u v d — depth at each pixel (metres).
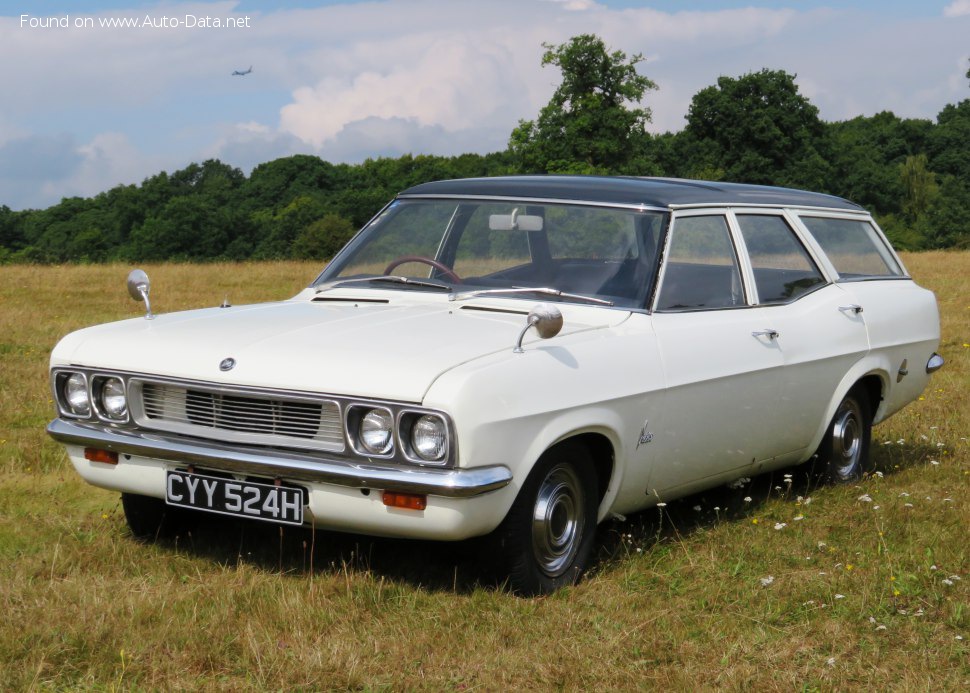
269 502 4.18
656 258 5.07
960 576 4.74
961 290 20.95
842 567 4.82
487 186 5.58
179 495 4.37
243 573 4.46
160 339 4.54
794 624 4.20
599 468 4.76
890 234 90.19
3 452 6.74
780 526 5.35
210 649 3.73
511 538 4.27
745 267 5.60
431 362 4.07
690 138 92.00
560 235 5.20
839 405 6.17
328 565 4.68
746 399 5.35
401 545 4.92
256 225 101.00
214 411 4.29
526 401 4.12
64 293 20.12
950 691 3.63
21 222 117.75
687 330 5.03
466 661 3.74
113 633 3.82
